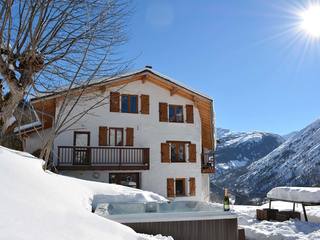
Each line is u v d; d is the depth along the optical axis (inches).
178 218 272.4
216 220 280.7
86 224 159.3
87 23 332.5
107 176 757.3
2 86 306.0
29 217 135.6
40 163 274.5
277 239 384.8
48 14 307.7
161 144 829.8
